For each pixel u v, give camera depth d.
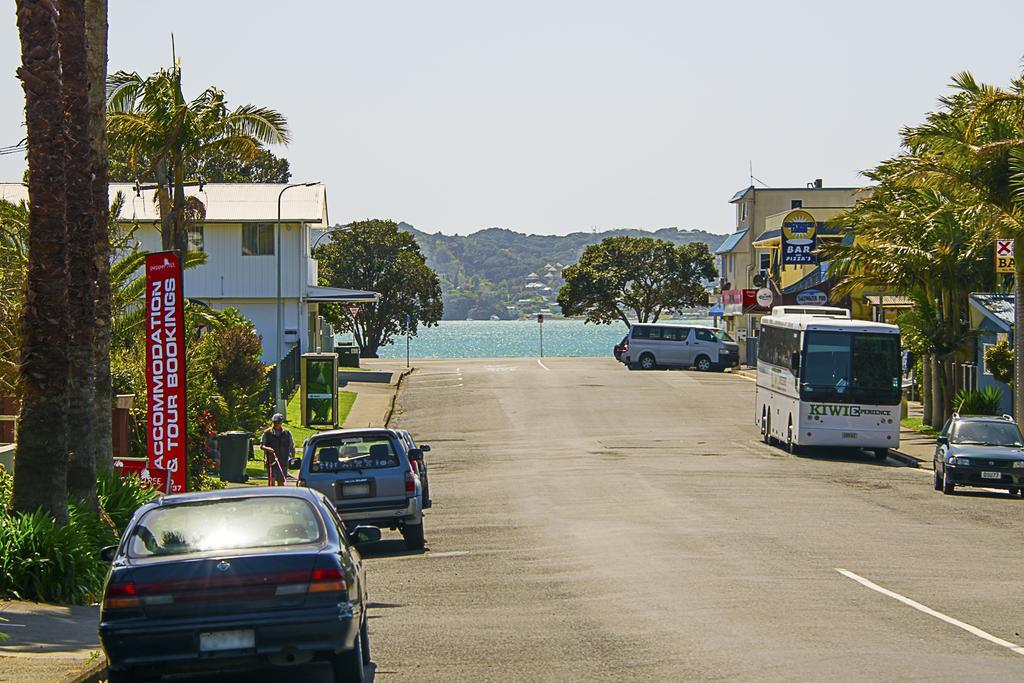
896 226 55.94
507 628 16.47
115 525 23.56
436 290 133.50
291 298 78.00
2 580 18.08
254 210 77.50
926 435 56.00
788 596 18.73
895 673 13.30
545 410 66.06
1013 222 43.19
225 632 11.76
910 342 56.34
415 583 21.05
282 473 33.78
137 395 34.69
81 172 23.12
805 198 116.81
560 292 144.50
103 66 26.34
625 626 16.41
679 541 25.44
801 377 47.19
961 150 44.03
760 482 38.47
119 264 36.31
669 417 62.84
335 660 12.52
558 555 23.92
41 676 12.92
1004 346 50.94
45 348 20.00
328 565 12.09
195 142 41.81
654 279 143.00
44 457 19.97
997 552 23.92
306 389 57.72
